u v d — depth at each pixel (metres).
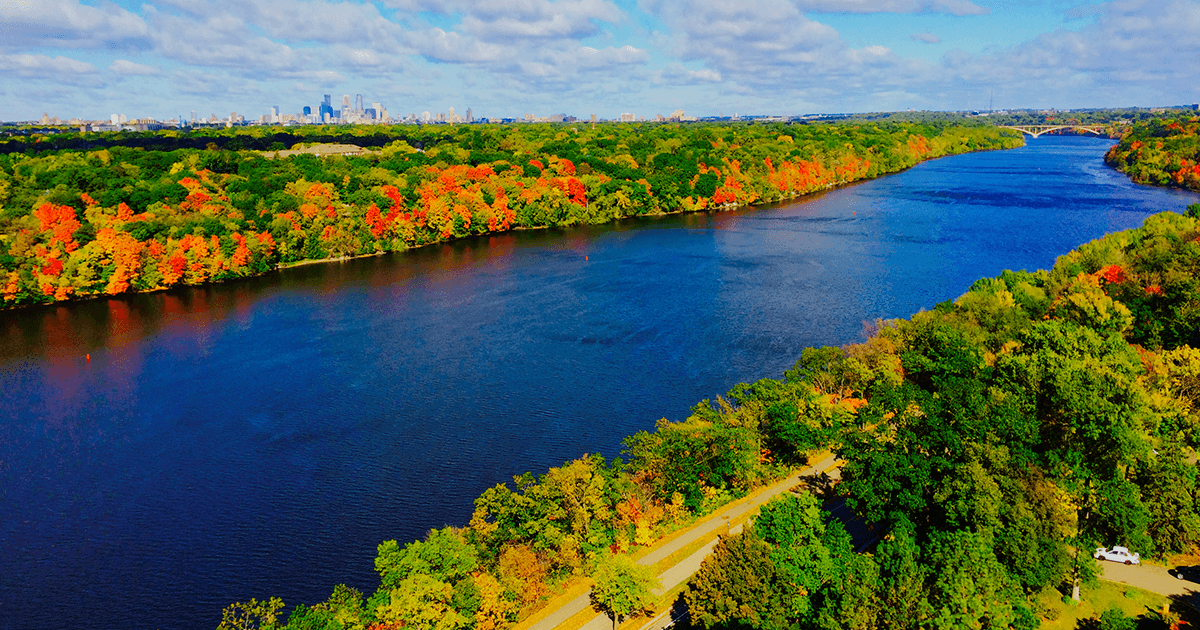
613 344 155.12
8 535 93.88
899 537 67.12
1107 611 64.56
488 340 159.38
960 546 63.09
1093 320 121.44
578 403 127.00
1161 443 83.81
